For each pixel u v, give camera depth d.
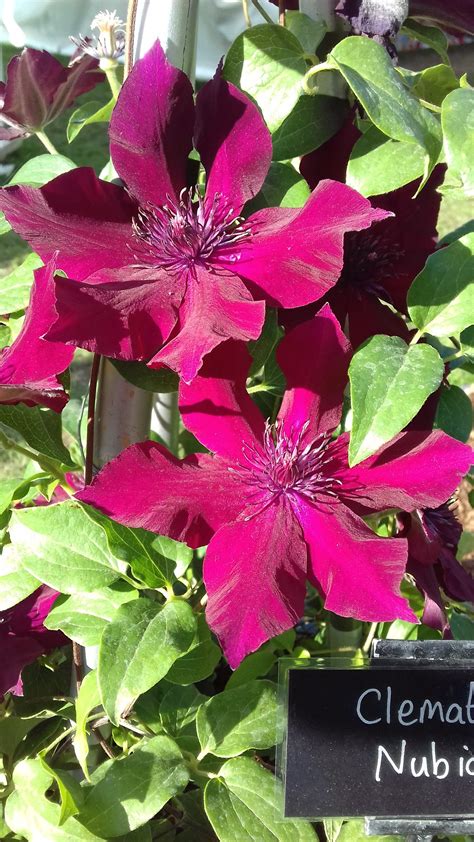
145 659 0.26
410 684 0.27
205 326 0.24
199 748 0.31
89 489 0.26
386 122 0.25
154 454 0.27
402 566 0.24
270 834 0.27
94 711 0.33
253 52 0.29
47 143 0.36
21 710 0.35
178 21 0.29
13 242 1.18
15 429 0.30
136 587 0.29
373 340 0.26
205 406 0.28
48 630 0.33
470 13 0.33
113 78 0.35
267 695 0.30
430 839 0.28
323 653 0.36
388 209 0.32
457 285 0.28
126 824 0.27
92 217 0.28
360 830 0.30
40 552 0.29
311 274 0.25
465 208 1.33
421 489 0.26
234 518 0.27
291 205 0.30
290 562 0.26
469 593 0.32
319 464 0.28
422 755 0.27
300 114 0.31
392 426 0.24
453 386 0.36
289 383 0.28
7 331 0.34
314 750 0.27
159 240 0.28
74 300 0.24
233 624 0.24
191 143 0.29
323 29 0.31
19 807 0.28
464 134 0.27
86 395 0.37
